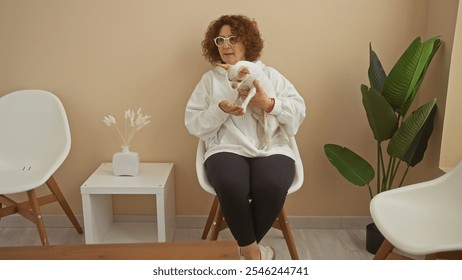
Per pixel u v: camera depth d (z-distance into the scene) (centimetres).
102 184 196
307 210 231
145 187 193
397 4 207
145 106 220
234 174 166
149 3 208
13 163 211
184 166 228
